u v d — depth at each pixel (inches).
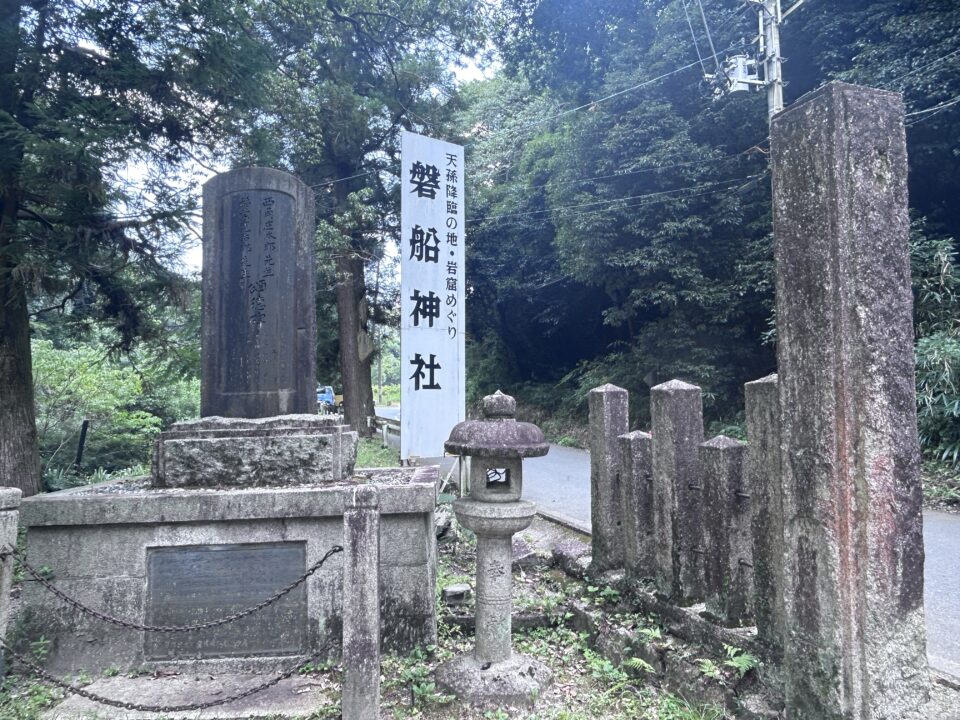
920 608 99.1
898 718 96.1
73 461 491.2
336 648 163.3
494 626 148.7
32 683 154.0
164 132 334.6
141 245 350.0
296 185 213.6
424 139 302.8
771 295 505.0
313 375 212.2
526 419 840.3
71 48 309.7
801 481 104.3
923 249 392.2
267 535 167.2
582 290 767.7
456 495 335.9
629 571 173.0
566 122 681.6
